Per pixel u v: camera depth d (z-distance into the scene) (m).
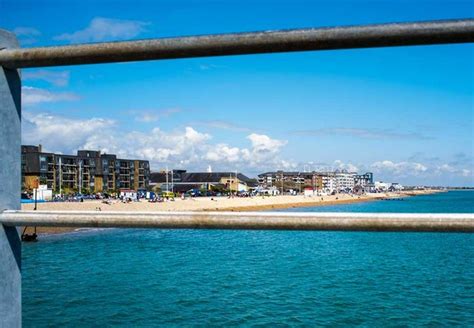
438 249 41.66
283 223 1.15
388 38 1.09
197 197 177.38
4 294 1.30
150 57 1.22
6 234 1.31
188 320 17.80
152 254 37.78
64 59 1.26
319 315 18.67
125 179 190.62
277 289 23.45
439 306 20.17
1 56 1.28
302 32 1.13
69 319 17.53
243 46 1.16
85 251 39.59
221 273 28.27
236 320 17.91
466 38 1.07
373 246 44.53
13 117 1.35
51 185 159.25
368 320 18.03
